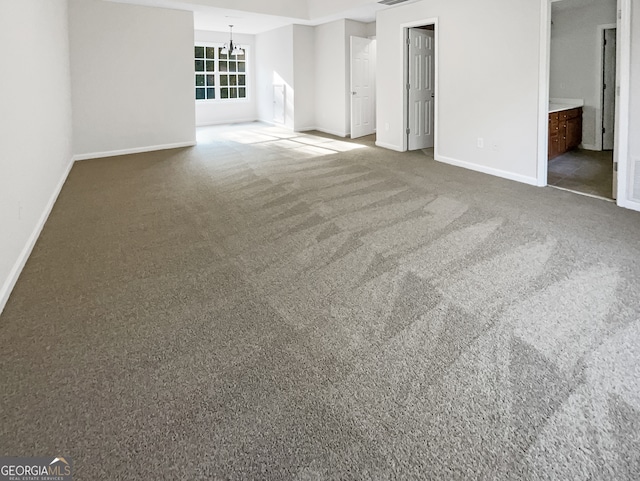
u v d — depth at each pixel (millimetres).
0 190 2527
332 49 9148
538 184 4938
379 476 1304
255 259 2998
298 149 7562
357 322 2182
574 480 1280
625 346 1924
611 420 1507
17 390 1698
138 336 2084
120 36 6859
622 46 3803
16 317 2262
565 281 2566
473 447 1409
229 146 7922
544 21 4598
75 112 6652
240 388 1709
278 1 8062
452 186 4930
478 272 2721
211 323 2195
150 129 7445
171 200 4492
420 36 7035
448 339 2018
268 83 10922
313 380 1751
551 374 1754
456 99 5891
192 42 7613
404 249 3121
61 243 3328
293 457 1378
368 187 4918
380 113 7652
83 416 1564
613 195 4262
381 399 1638
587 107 7129
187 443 1440
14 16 3207
